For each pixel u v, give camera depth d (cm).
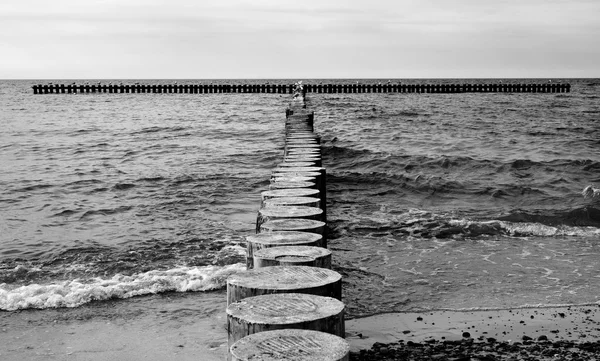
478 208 1299
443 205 1339
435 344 569
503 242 970
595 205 1316
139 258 854
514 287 740
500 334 596
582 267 827
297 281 389
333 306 345
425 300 693
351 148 2255
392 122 3694
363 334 594
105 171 1767
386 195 1445
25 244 950
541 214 1169
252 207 1250
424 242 966
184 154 2164
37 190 1464
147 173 1714
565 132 2995
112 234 1016
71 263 835
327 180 1605
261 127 3309
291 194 710
